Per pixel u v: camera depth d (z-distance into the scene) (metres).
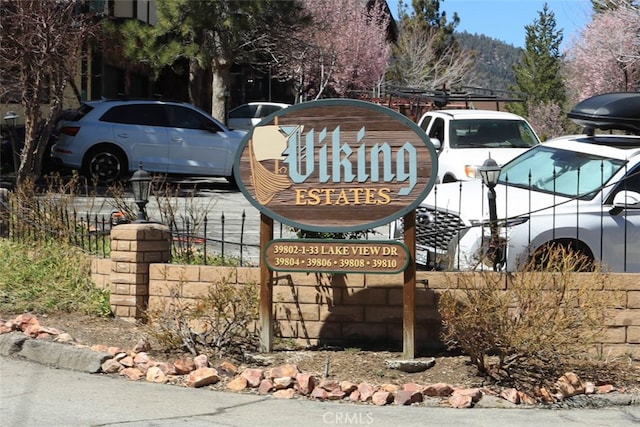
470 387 7.13
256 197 7.76
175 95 33.56
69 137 19.70
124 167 19.97
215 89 25.75
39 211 11.05
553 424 6.35
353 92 36.53
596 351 7.82
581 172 10.02
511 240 8.99
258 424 6.18
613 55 30.55
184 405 6.58
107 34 23.45
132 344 8.05
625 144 10.54
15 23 16.25
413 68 49.38
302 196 7.70
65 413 6.26
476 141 16.50
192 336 7.95
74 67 19.69
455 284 7.97
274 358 7.71
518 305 7.25
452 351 7.93
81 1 18.88
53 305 9.08
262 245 7.80
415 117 27.45
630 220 9.36
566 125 36.62
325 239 7.82
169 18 23.31
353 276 8.12
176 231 10.30
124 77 29.48
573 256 8.29
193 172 20.42
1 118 20.56
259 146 7.74
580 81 35.44
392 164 7.56
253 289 8.08
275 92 37.81
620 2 29.27
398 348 8.05
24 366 7.49
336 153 7.64
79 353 7.45
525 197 9.69
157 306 8.61
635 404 6.95
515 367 7.43
